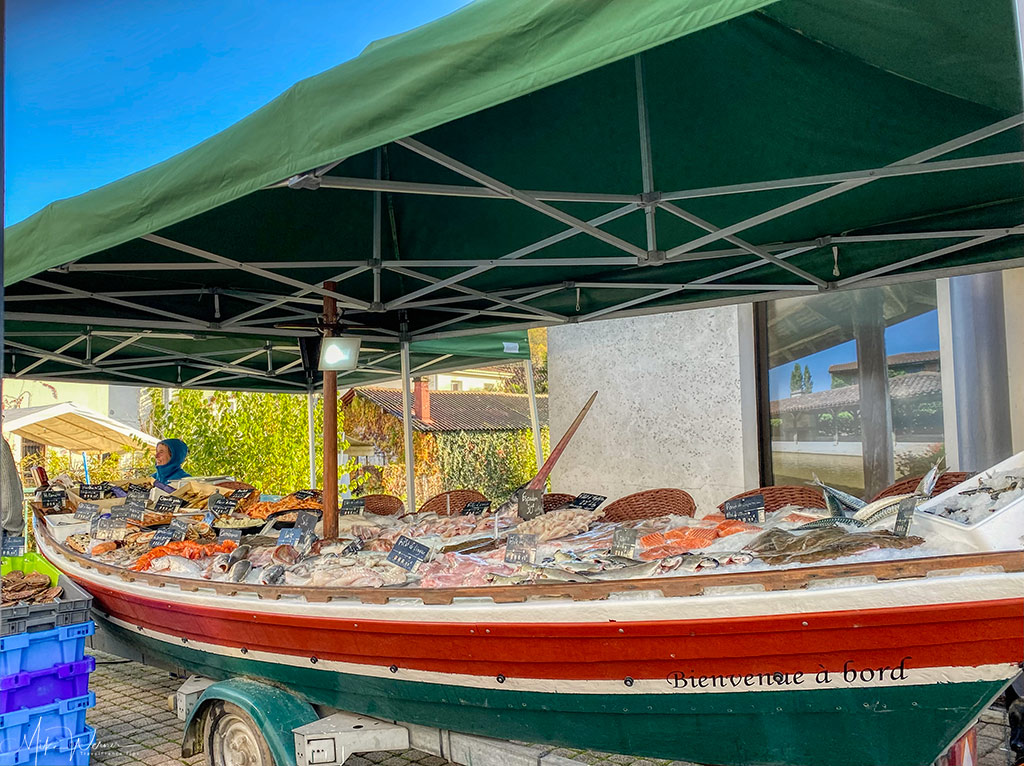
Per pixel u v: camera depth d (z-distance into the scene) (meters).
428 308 6.37
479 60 2.00
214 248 4.97
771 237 4.76
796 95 3.40
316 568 3.36
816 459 6.57
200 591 3.49
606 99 3.89
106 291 5.20
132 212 2.87
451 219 5.32
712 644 2.33
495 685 2.72
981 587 2.00
